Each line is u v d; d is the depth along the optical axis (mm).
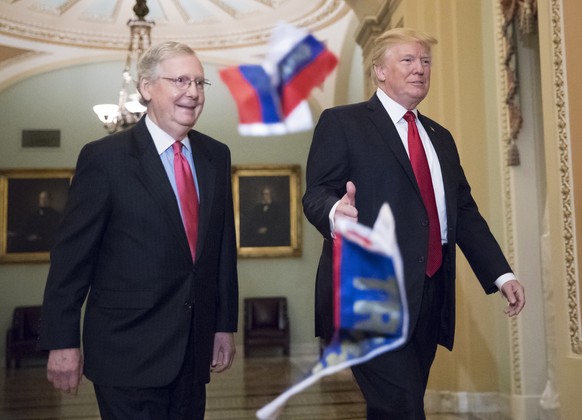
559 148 3969
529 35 5641
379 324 696
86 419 6402
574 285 3854
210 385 8602
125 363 2203
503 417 5711
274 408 659
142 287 2250
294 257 13352
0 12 11539
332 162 2512
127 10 11945
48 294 2227
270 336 12664
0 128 12766
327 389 7750
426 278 2461
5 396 8273
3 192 12680
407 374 2301
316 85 765
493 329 6133
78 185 2291
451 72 6320
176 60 2248
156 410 2244
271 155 13391
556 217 4004
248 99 766
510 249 5680
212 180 2414
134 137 2348
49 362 2225
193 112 2285
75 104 12977
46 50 12500
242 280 13250
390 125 2541
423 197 2488
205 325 2332
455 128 6258
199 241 2318
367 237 707
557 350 4016
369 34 8133
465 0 6336
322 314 2467
